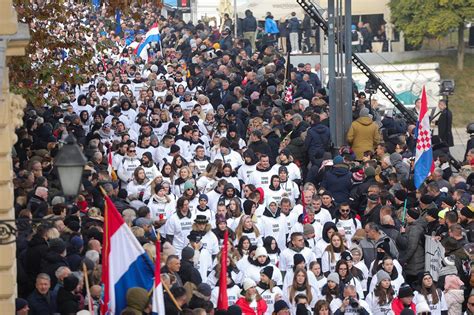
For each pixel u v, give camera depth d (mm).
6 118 19438
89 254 23156
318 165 35969
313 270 25234
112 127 40344
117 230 19844
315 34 62438
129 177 34750
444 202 29656
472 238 28500
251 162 34375
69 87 44875
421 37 72125
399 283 25703
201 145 37312
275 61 51219
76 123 39250
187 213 29203
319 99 42344
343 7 41406
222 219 27422
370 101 45844
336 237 27016
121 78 50188
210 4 82125
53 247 22781
